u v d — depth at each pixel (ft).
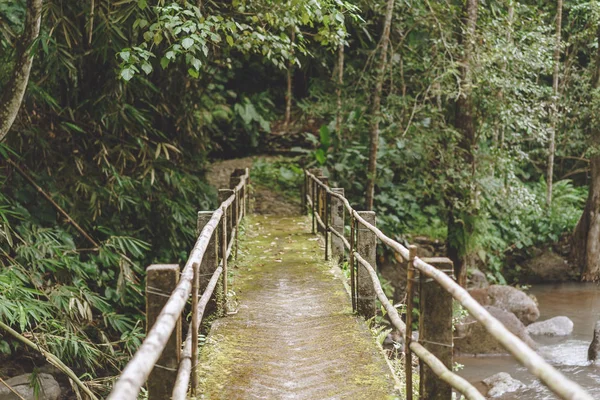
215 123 62.03
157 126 38.73
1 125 21.91
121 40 29.68
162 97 36.22
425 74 42.19
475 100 42.80
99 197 30.71
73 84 30.53
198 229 19.85
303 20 24.80
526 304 42.65
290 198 54.29
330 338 17.10
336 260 27.99
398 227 50.55
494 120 43.14
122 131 33.35
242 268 26.76
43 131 30.12
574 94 59.52
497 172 44.78
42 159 30.27
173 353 10.47
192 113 38.73
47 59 26.99
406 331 11.94
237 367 14.93
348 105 46.65
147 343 6.64
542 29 41.27
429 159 44.42
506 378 30.35
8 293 20.61
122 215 33.71
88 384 22.44
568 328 40.45
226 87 68.39
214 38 23.15
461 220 43.45
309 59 53.26
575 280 56.59
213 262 19.42
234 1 26.16
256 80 69.00
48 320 23.06
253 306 20.70
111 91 29.89
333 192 28.09
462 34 40.91
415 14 42.06
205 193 41.83
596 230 55.88
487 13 42.65
